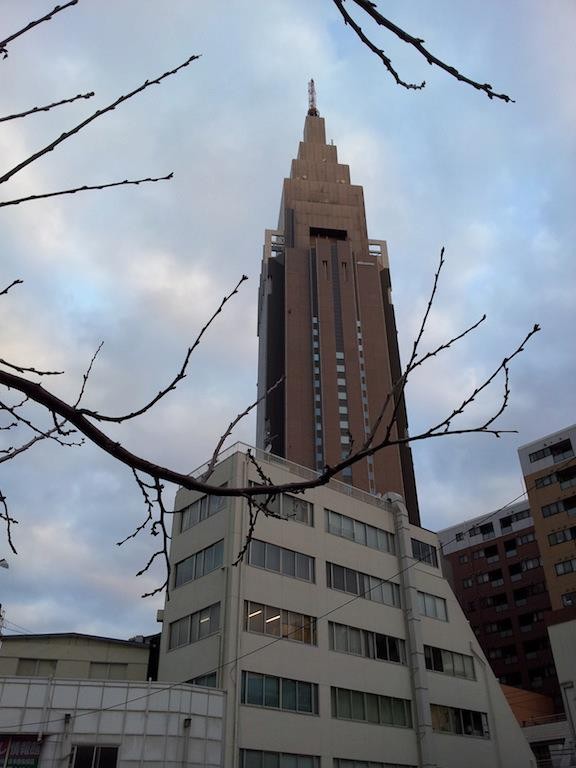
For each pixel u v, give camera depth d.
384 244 124.12
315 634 30.64
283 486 3.06
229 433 3.57
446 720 34.19
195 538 31.47
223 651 26.94
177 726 24.39
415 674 34.00
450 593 39.41
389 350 109.56
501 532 72.62
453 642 37.53
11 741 22.69
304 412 98.19
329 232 120.19
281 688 28.08
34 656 32.47
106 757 23.22
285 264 112.44
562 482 54.97
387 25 2.69
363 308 110.00
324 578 32.50
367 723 30.73
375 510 37.97
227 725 25.56
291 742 27.31
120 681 24.62
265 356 106.00
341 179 129.12
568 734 39.09
